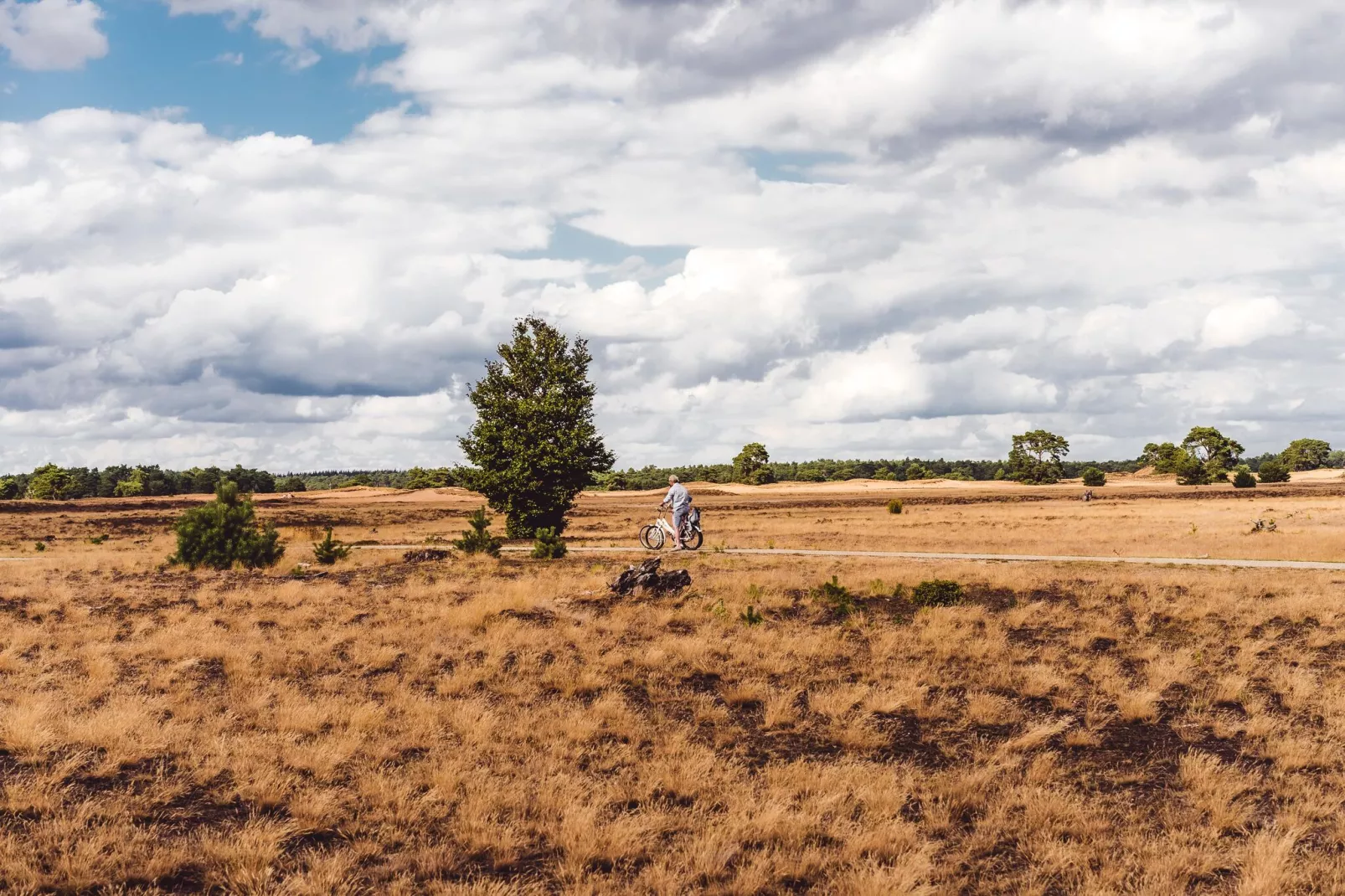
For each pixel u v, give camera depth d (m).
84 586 21.81
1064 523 48.06
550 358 37.28
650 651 13.56
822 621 16.84
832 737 9.93
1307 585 19.25
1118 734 10.18
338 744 9.11
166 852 6.50
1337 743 9.44
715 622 16.23
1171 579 20.31
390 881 6.23
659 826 7.19
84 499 138.62
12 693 11.03
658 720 10.48
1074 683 12.21
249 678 12.21
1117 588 19.31
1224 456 183.88
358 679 12.44
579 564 25.81
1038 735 9.69
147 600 19.36
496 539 29.27
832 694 11.32
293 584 21.23
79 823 7.00
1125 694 11.18
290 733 9.59
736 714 11.04
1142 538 34.88
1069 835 7.21
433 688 11.97
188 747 9.05
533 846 6.97
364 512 89.31
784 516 66.88
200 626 15.95
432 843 6.91
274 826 7.09
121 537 50.41
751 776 8.69
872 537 38.84
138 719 9.79
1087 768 9.00
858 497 118.06
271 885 6.00
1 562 29.03
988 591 19.53
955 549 30.91
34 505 105.88
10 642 14.59
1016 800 7.84
